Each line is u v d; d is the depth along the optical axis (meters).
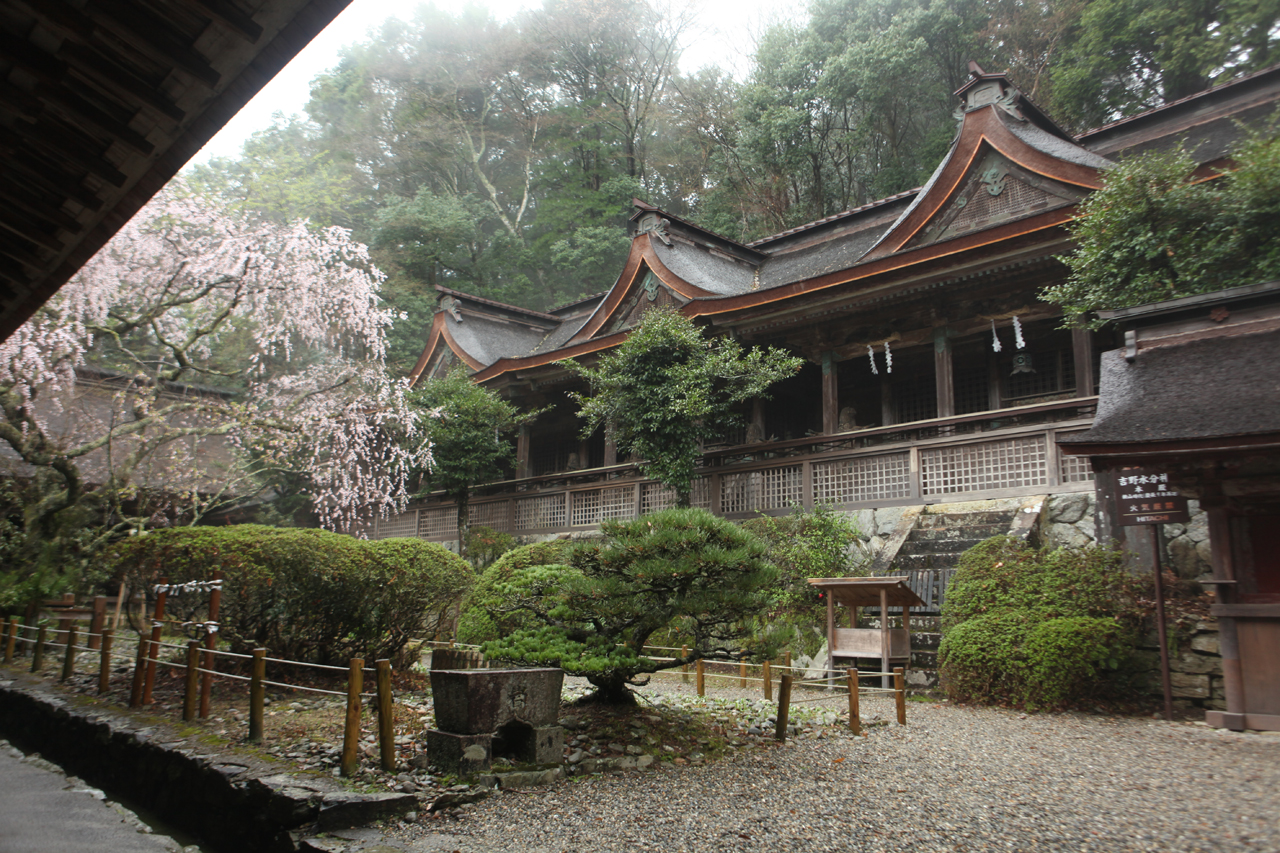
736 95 34.97
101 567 13.66
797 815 4.86
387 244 35.00
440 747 5.76
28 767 6.93
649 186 40.78
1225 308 8.86
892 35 27.80
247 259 14.80
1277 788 5.42
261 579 8.48
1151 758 6.41
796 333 17.44
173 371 14.90
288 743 6.42
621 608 6.66
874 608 11.91
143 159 3.18
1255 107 15.52
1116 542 10.56
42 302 3.99
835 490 15.02
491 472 21.50
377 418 18.45
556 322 30.08
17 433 12.45
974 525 12.38
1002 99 15.54
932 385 19.20
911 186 29.69
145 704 8.25
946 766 6.14
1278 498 8.02
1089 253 11.12
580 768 5.97
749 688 10.99
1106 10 22.66
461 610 10.43
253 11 2.64
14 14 2.67
